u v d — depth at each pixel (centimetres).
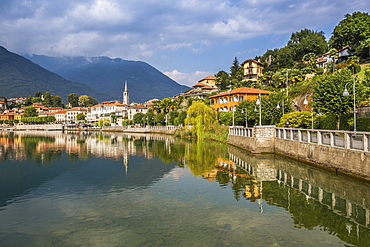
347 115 3838
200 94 14425
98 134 13338
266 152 4041
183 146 6066
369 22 9188
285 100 6178
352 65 7125
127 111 19812
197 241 1333
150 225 1538
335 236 1373
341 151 2352
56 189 2386
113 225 1554
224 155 4281
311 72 9069
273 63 12912
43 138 10025
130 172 3097
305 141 3147
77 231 1490
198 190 2247
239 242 1317
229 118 7725
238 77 14162
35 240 1400
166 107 13550
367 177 2003
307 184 2350
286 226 1496
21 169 3381
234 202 1914
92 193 2238
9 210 1848
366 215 1644
